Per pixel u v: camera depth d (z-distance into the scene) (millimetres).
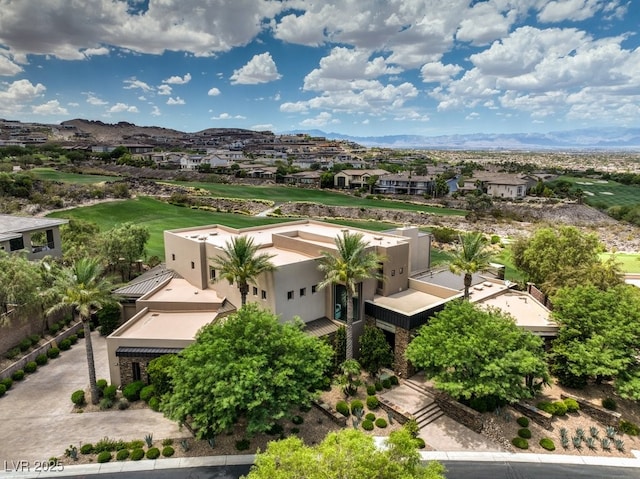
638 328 30609
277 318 28750
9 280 34500
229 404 22078
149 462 24453
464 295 37062
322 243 41438
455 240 93000
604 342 30891
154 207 102875
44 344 37750
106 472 23609
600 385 34281
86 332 29328
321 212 122125
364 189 156875
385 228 106438
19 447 25516
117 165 170750
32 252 49156
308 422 28859
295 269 35062
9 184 91750
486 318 30547
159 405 26734
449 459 25578
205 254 41531
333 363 34531
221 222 95500
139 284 43500
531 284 48750
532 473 24578
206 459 24812
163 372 29109
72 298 28453
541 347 33406
